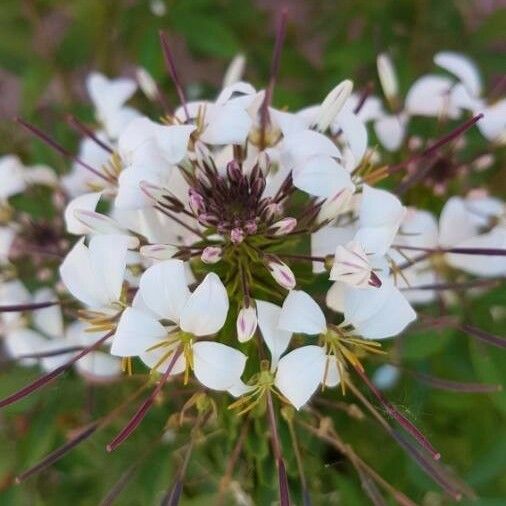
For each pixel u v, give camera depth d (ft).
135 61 1.56
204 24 1.44
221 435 1.06
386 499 1.10
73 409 1.14
